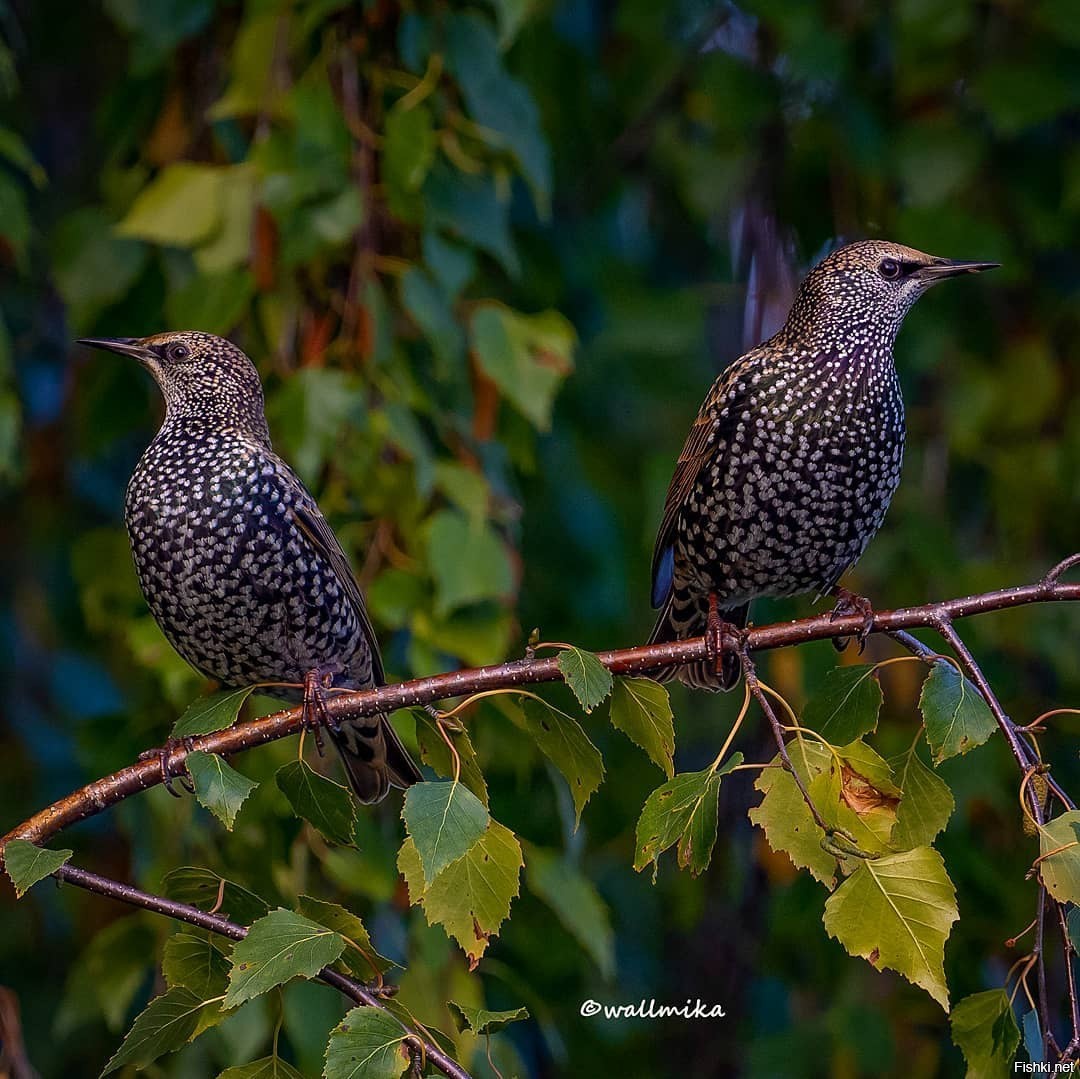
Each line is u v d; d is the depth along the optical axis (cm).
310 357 971
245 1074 596
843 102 1183
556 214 1238
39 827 695
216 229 960
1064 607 1183
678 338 1212
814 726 664
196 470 879
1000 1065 593
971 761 1108
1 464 949
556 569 1185
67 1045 1152
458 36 980
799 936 1140
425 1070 575
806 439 905
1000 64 1153
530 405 962
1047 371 1212
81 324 1017
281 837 942
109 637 1156
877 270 920
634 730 652
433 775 984
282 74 983
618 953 1269
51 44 1234
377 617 944
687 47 1251
